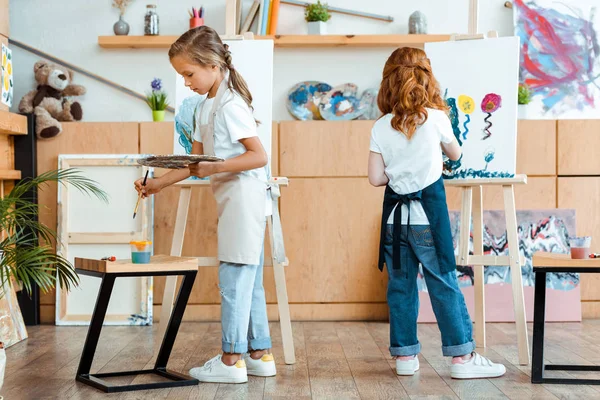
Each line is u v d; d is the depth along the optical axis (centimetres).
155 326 396
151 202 403
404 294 271
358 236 406
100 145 407
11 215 317
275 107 435
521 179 309
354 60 434
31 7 433
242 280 258
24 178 399
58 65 432
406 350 271
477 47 325
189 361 302
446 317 264
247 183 256
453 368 266
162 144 406
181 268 258
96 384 253
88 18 433
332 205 406
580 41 433
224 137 254
